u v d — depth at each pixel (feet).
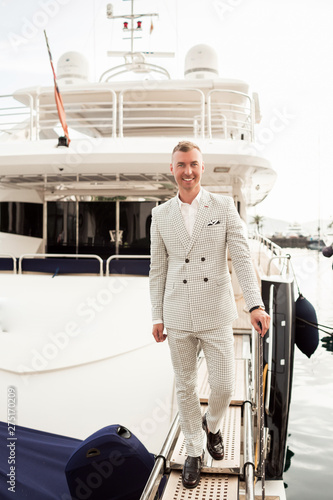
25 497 10.55
